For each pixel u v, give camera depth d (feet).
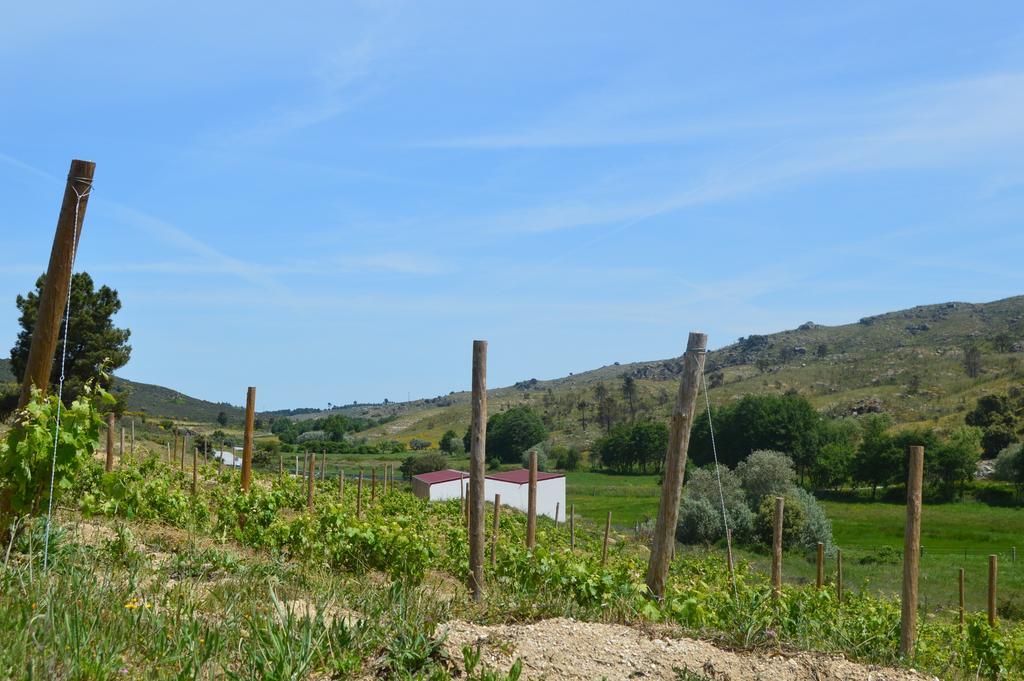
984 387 399.44
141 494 37.29
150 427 192.13
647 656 17.93
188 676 12.66
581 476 298.35
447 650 15.70
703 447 284.41
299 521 35.50
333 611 17.65
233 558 23.13
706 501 145.07
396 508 79.30
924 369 476.54
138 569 19.12
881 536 172.55
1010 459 233.96
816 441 264.93
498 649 16.57
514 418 339.16
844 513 207.41
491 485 162.91
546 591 25.04
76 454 21.53
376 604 17.92
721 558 113.09
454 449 357.20
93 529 25.91
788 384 505.66
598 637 18.49
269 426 453.17
